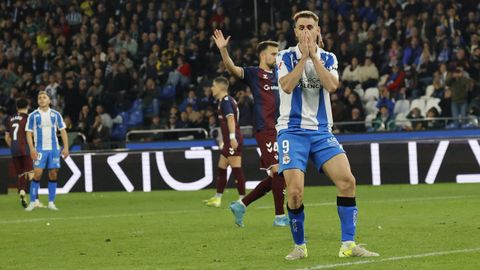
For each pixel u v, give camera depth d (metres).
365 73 54.88
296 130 17.34
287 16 62.28
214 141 51.41
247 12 64.94
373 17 58.50
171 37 61.94
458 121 50.31
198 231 24.33
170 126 55.38
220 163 34.59
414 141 43.69
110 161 46.28
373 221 25.70
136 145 52.62
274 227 24.97
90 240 22.78
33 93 61.22
